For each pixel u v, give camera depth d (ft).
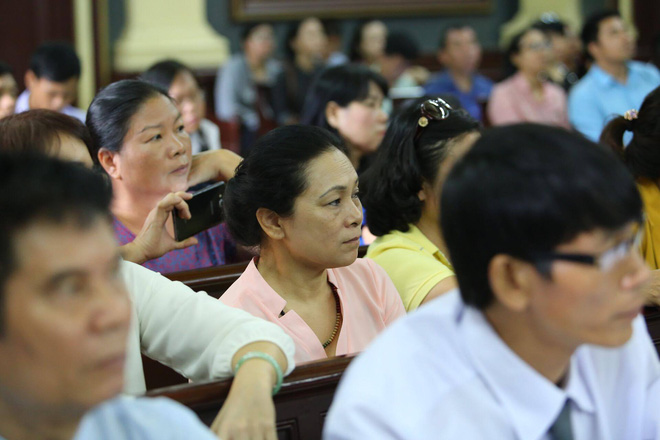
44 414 3.37
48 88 16.05
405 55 26.96
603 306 3.82
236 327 6.08
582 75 21.34
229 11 30.58
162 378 7.82
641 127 8.75
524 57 21.75
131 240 9.58
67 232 3.25
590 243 3.73
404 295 8.07
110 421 3.83
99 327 3.27
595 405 4.47
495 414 4.23
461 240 4.02
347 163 7.13
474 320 4.25
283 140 7.02
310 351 7.06
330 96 12.98
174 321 6.44
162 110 9.47
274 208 7.01
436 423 4.16
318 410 5.90
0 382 3.34
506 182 3.80
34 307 3.22
